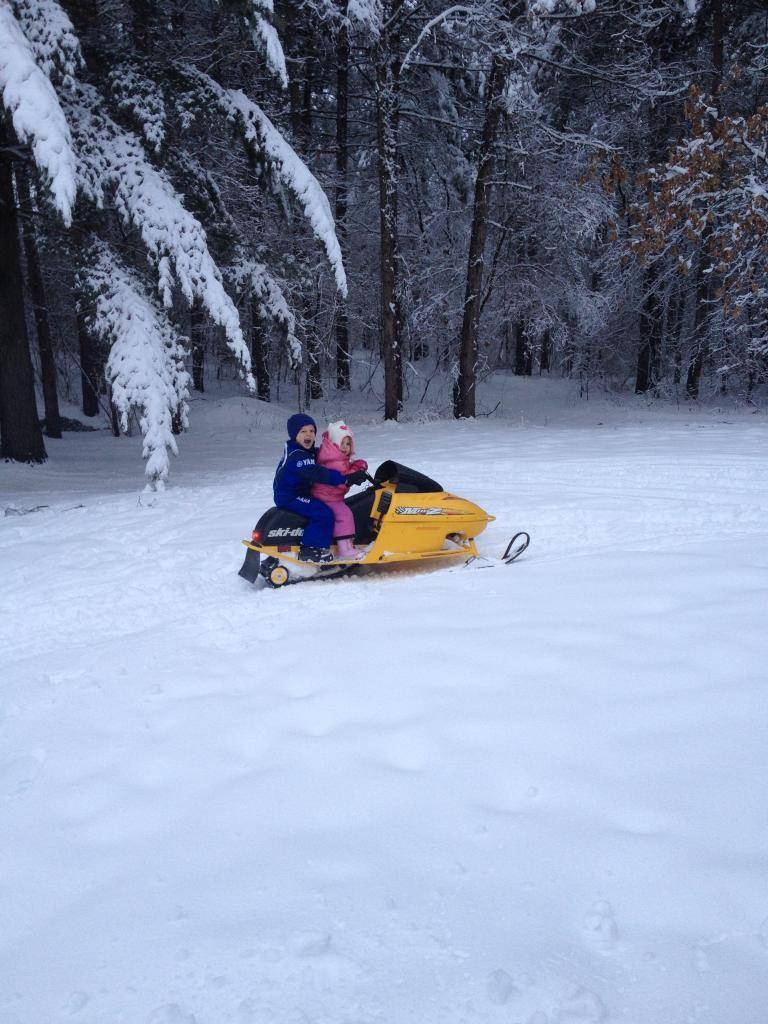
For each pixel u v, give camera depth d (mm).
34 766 3543
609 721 3367
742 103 22156
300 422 6262
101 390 25328
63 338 26406
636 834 2600
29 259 20359
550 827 2680
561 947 2129
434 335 24125
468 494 8805
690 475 9172
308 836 2777
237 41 14773
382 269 19359
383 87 18266
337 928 2279
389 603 5309
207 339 26641
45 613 5910
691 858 2449
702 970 2012
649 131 22141
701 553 5703
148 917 2445
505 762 3125
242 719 3773
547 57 17906
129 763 3475
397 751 3312
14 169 13359
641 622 4426
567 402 25250
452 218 22984
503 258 22688
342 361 26781
